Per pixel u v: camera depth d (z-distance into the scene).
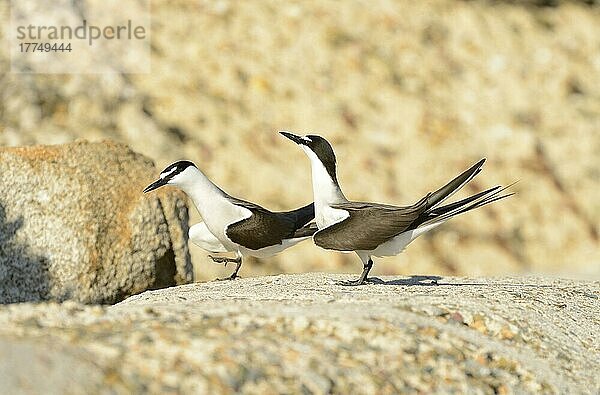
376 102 21.95
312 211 11.82
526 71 23.56
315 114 21.31
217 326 7.73
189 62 21.50
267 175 19.88
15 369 6.39
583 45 24.67
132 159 12.35
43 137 19.20
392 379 7.51
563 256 20.27
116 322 7.64
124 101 20.27
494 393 7.88
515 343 8.65
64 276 11.69
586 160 22.08
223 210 11.54
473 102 22.56
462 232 19.94
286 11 23.17
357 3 23.80
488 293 9.84
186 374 6.82
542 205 20.97
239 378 6.94
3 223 11.70
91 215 11.88
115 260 11.89
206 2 22.78
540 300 9.85
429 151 21.31
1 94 19.69
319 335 7.86
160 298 9.77
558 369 8.47
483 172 21.27
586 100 23.39
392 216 10.16
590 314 9.86
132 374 6.68
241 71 21.69
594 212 21.19
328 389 7.15
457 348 8.16
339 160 20.59
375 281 11.13
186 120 20.34
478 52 23.69
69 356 6.70
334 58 22.53
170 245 12.22
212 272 17.17
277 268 18.02
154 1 22.31
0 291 11.62
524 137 22.05
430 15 24.06
